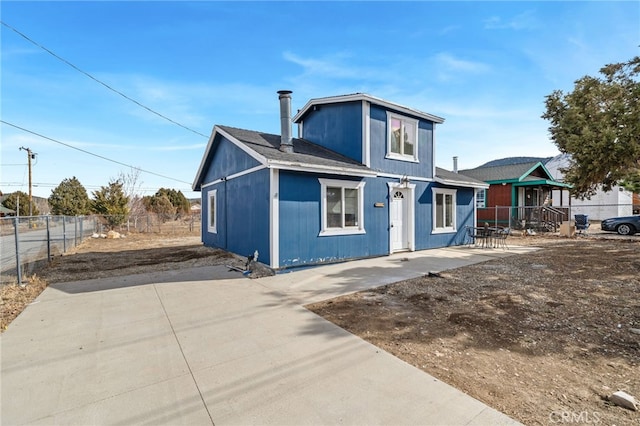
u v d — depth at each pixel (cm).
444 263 870
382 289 607
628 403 242
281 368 311
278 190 773
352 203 930
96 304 526
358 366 314
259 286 641
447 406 246
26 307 511
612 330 397
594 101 1054
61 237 1455
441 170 1387
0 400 259
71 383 285
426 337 386
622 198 2523
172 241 1697
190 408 248
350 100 995
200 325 430
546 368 309
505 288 598
